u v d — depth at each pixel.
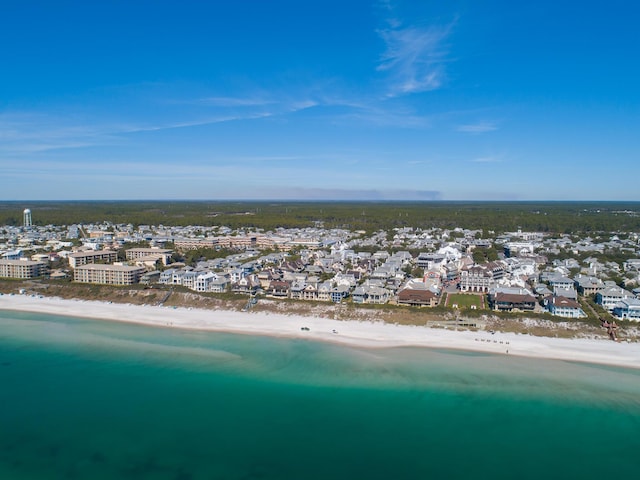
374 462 89.44
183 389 118.25
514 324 165.62
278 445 94.38
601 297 196.25
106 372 129.00
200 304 199.62
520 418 105.62
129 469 87.25
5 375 127.00
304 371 129.25
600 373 129.00
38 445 94.81
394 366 132.88
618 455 92.94
